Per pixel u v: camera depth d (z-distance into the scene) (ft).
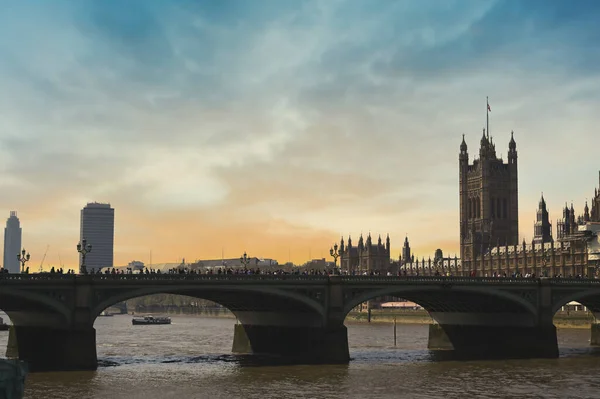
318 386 329.11
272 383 336.49
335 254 449.89
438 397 304.71
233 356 449.48
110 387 319.27
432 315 525.75
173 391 312.50
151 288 379.35
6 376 192.03
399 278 440.04
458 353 481.05
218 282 390.42
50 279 357.20
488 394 312.09
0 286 343.67
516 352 479.00
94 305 368.27
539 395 310.45
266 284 402.72
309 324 430.20
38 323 395.75
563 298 481.05
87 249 384.06
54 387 316.40
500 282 462.60
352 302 425.28
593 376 365.61
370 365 403.95
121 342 602.03
